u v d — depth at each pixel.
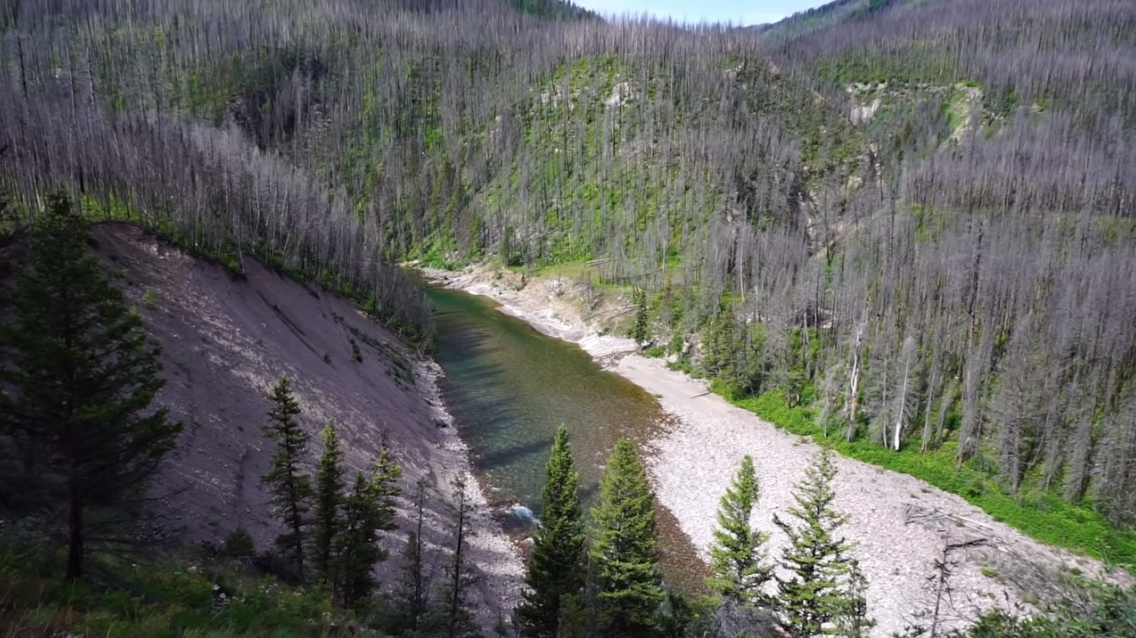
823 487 37.25
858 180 149.25
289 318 68.81
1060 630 13.91
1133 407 57.19
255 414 49.75
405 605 33.41
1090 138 153.12
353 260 99.69
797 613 34.75
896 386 68.81
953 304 79.56
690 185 148.88
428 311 104.00
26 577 16.70
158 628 16.52
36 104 84.69
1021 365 64.94
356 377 67.75
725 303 103.94
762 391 82.31
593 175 168.12
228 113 189.50
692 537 51.34
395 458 55.88
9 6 198.62
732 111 171.25
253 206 89.19
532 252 155.50
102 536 24.59
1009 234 94.19
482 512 52.91
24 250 34.25
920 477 62.75
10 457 17.59
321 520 32.84
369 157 199.50
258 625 20.84
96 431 17.67
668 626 34.16
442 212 180.75
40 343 16.67
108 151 73.31
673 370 94.00
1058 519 54.16
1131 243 97.25
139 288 52.84
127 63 190.62
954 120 180.12
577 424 73.00
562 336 112.56
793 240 115.19
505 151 183.75
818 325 89.12
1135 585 13.55
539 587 34.69
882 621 41.38
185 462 38.94
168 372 45.91
